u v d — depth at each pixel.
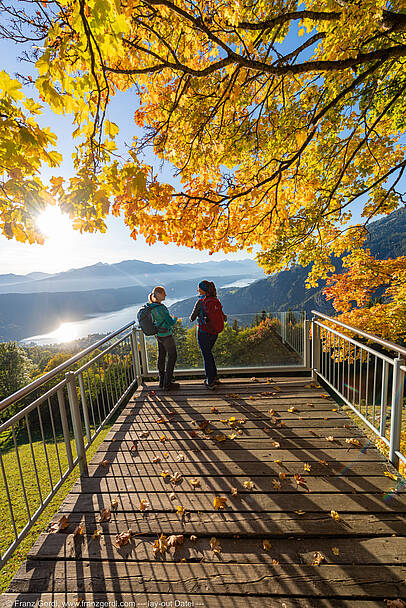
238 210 4.67
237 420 3.69
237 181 4.81
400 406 2.62
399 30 3.00
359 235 6.00
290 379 4.90
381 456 2.91
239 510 2.32
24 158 1.69
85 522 2.28
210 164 4.62
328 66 3.10
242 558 1.95
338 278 7.34
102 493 2.59
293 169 5.22
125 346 4.68
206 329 4.37
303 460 2.89
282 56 3.67
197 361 5.36
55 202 1.86
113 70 2.49
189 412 3.96
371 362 10.17
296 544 2.03
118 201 2.51
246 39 3.80
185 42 3.33
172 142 4.26
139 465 2.94
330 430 3.39
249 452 3.05
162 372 4.69
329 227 5.84
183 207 3.67
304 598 1.71
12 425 1.99
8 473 10.88
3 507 7.97
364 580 1.78
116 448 3.24
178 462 2.96
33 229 2.03
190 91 3.91
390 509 2.27
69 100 1.53
